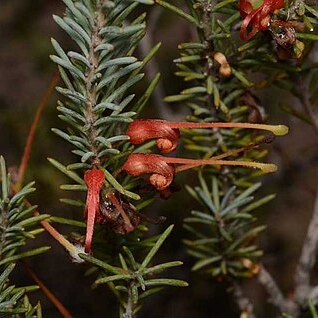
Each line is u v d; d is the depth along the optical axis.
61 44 0.50
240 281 0.30
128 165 0.23
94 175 0.23
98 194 0.23
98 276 0.26
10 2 0.53
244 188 0.28
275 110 0.44
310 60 0.30
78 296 0.46
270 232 0.47
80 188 0.24
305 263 0.30
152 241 0.26
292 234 0.47
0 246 0.24
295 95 0.28
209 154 0.27
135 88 0.42
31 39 0.52
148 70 0.39
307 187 0.43
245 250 0.28
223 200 0.27
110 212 0.23
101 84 0.23
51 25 0.52
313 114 0.28
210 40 0.25
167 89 0.48
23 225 0.24
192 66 0.29
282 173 0.42
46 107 0.44
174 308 0.44
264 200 0.28
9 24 0.53
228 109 0.27
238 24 0.26
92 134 0.24
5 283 0.24
